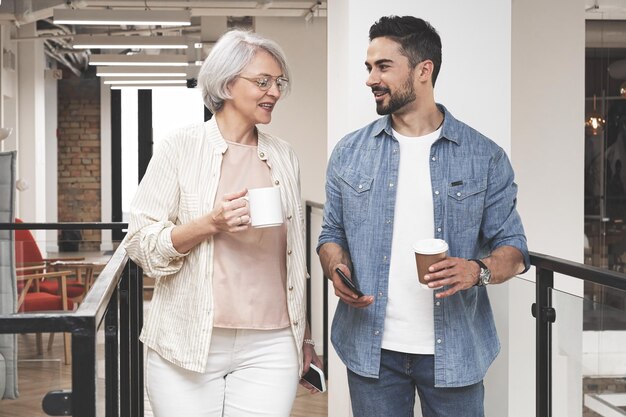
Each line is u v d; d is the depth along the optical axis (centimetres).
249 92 201
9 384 126
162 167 204
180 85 1071
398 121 228
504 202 227
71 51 1127
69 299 323
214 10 743
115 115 1241
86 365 119
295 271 209
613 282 181
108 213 1248
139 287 313
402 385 229
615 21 705
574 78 535
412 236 222
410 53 220
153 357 209
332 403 374
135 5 736
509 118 328
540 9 532
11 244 332
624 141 713
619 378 193
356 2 318
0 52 870
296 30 751
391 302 223
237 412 206
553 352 228
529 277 387
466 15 325
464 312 224
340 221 239
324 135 751
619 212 714
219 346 203
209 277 199
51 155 1217
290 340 208
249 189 194
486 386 266
